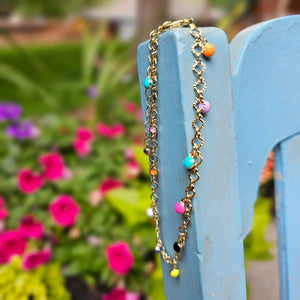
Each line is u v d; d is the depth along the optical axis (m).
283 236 0.45
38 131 1.06
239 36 0.38
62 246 0.86
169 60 0.33
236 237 0.38
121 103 1.41
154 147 0.37
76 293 0.81
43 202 0.89
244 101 0.37
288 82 0.40
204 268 0.36
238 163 0.38
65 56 3.79
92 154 1.06
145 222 0.79
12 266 0.77
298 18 0.39
